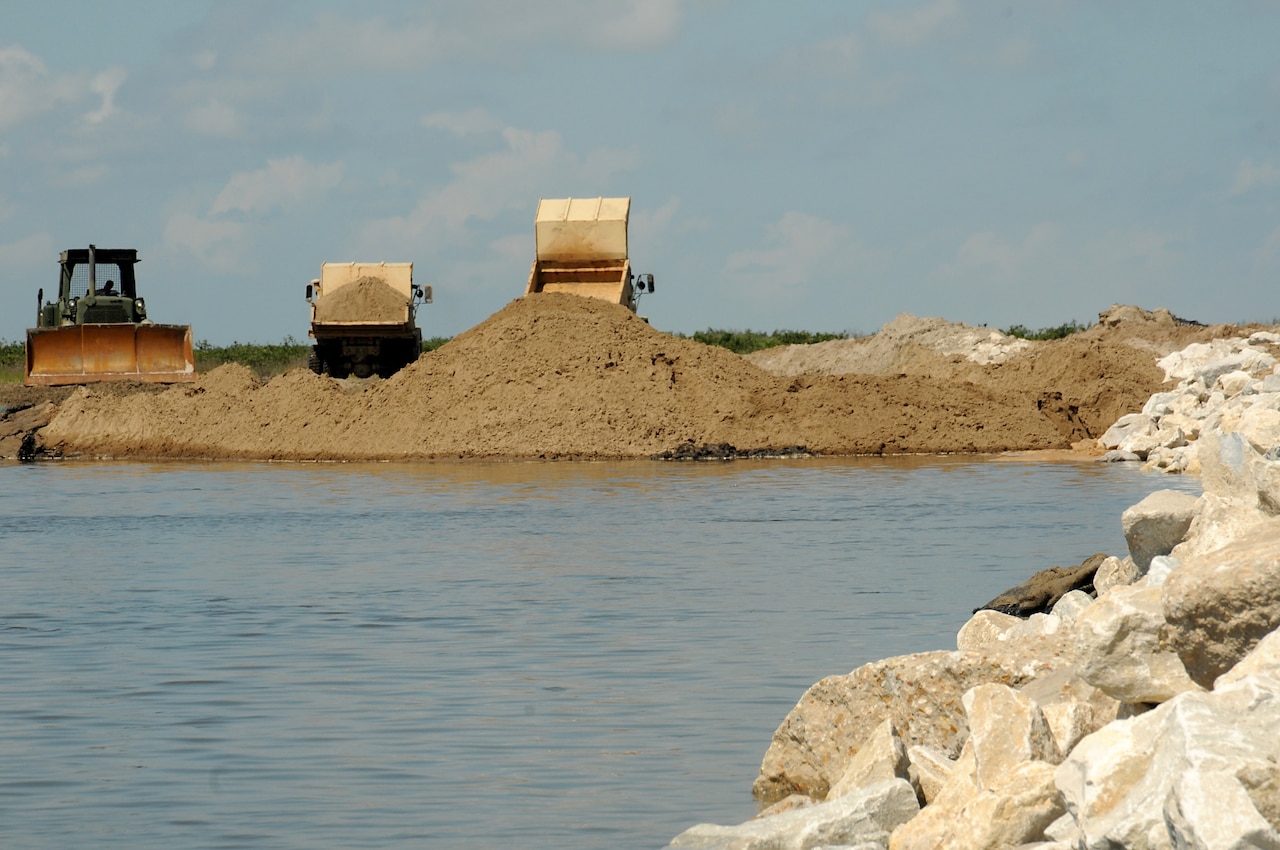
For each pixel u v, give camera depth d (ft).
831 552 132.36
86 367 305.94
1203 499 68.85
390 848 54.24
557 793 60.90
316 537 148.36
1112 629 50.34
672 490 195.52
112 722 72.74
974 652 60.23
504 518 163.53
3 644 92.79
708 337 557.74
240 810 58.80
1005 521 155.02
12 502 189.16
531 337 285.64
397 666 85.25
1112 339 412.16
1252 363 260.42
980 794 46.88
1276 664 43.91
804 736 61.62
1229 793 37.58
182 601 108.78
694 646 89.92
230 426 278.05
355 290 324.80
